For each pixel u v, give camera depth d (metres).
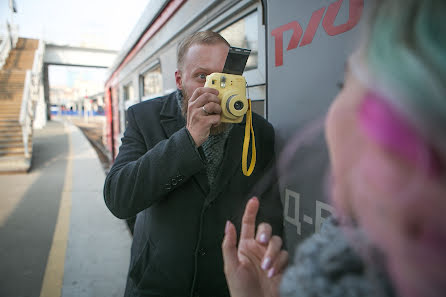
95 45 20.02
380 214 0.18
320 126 0.31
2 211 3.94
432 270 0.17
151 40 3.47
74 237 3.13
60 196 4.57
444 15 0.16
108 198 0.97
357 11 0.82
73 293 2.22
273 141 1.11
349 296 0.22
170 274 0.95
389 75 0.16
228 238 0.49
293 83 1.13
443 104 0.14
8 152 7.02
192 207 0.95
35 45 17.38
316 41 1.00
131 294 1.06
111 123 7.63
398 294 0.20
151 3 3.29
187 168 0.84
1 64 12.86
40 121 15.68
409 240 0.17
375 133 0.17
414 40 0.16
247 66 1.52
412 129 0.15
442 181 0.15
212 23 1.83
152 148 0.96
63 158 7.89
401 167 0.16
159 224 0.98
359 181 0.19
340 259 0.24
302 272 0.26
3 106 9.51
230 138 1.02
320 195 0.91
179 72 1.10
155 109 1.11
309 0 1.03
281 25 1.20
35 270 2.53
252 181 0.97
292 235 1.01
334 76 0.90
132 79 4.80
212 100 0.81
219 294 0.95
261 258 0.44
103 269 2.53
